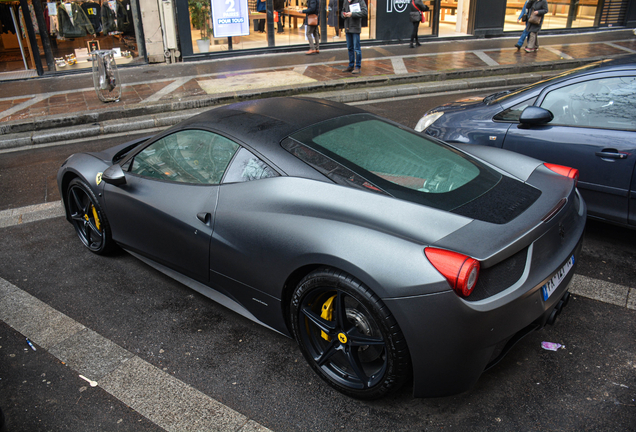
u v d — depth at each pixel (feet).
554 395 7.66
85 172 11.93
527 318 6.88
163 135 10.48
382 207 7.11
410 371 7.00
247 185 8.47
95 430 7.23
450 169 8.32
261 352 8.92
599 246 12.38
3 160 21.94
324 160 8.11
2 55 40.50
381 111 27.12
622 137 11.18
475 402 7.58
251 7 44.01
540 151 12.45
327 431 7.11
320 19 46.65
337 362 8.01
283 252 7.65
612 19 57.98
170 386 8.10
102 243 12.22
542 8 40.81
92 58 28.68
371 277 6.53
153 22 41.60
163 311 10.25
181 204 9.46
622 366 8.23
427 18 50.78
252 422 7.32
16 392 8.02
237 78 35.19
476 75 35.04
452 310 6.19
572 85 12.46
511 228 6.80
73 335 9.50
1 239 13.82
